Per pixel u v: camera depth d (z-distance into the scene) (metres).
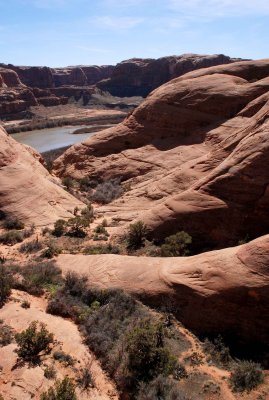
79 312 15.52
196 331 14.25
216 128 33.28
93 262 18.73
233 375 12.21
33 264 19.75
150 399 11.26
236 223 20.61
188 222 21.62
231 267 14.08
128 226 23.70
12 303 15.80
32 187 27.67
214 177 21.53
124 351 13.09
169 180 28.17
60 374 12.00
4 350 12.68
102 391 11.82
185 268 15.53
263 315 13.15
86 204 30.77
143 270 16.83
